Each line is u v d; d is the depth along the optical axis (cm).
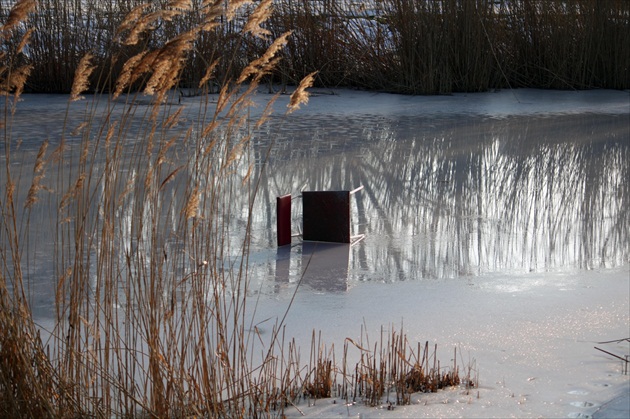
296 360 421
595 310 501
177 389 324
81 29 1402
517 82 1552
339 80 1521
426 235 674
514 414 356
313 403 370
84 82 333
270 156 955
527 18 1527
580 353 432
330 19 1506
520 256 618
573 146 1033
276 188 815
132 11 328
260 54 1432
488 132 1127
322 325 475
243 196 780
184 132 1030
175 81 340
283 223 646
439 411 358
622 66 1527
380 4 1494
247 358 420
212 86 1365
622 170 902
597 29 1516
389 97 1437
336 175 873
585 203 770
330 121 1204
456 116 1262
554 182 851
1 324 316
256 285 547
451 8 1466
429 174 884
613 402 366
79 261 339
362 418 351
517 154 984
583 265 596
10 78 328
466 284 554
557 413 357
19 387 310
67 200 344
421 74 1473
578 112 1302
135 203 364
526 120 1228
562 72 1529
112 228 343
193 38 324
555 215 731
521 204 768
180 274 530
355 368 397
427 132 1127
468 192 812
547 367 413
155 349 325
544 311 499
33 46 1394
